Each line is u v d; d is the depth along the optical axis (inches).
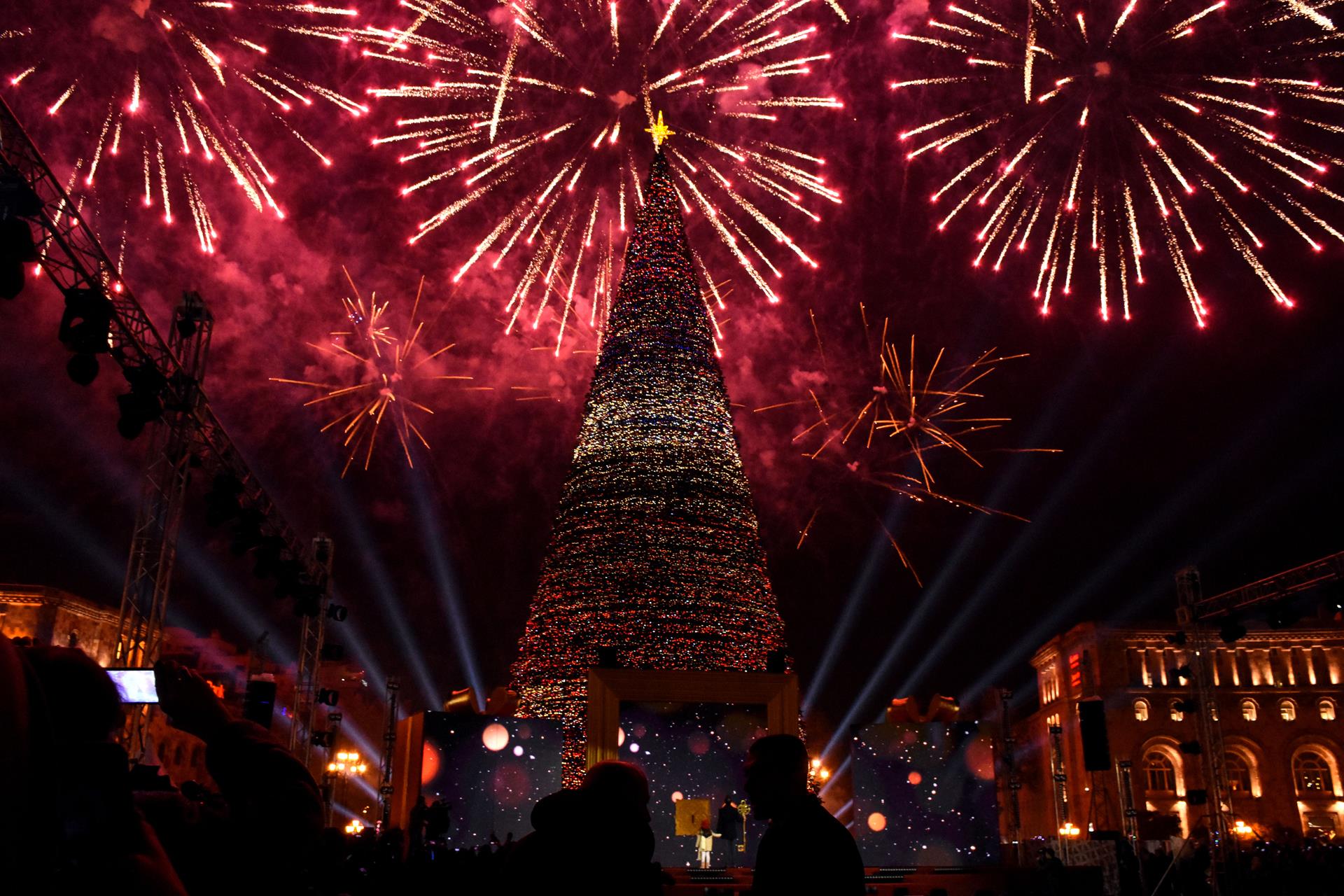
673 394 907.4
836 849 140.8
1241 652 2231.8
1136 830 905.5
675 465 882.8
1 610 1611.7
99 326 509.4
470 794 765.3
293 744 899.4
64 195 489.4
